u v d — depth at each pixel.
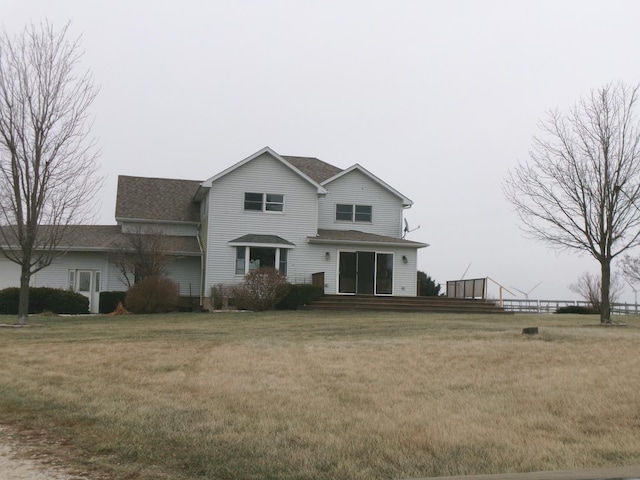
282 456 6.14
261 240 27.89
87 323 19.61
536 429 7.25
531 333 15.45
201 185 28.17
